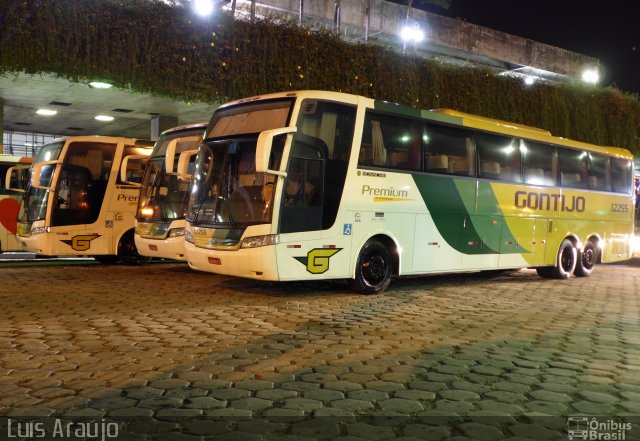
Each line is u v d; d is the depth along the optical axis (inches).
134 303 390.6
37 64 516.7
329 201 419.2
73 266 635.5
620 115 918.4
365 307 397.1
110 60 545.6
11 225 725.3
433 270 491.5
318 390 212.7
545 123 829.8
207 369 237.8
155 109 691.4
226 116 445.1
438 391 213.8
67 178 611.8
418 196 477.4
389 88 684.7
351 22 831.7
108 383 217.9
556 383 225.9
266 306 390.9
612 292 520.7
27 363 242.1
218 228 415.2
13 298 401.1
